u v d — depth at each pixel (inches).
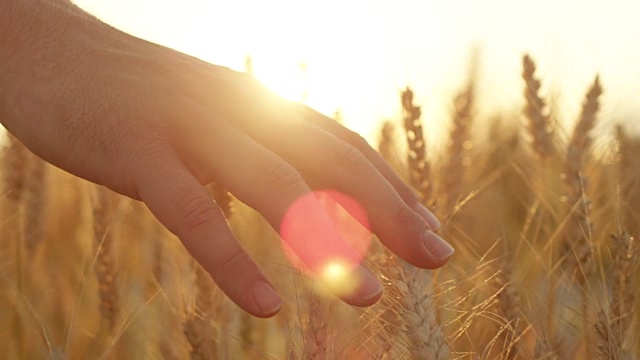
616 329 26.8
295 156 19.2
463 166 42.3
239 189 17.8
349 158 19.1
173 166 17.6
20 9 19.9
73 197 42.8
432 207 33.4
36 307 34.6
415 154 36.1
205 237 17.2
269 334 31.7
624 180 39.8
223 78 20.0
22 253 35.2
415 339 22.6
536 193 41.8
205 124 18.1
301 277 24.0
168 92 18.4
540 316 30.3
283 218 17.4
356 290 16.9
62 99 18.7
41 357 32.0
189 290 31.1
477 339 29.3
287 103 21.2
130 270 37.2
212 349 29.3
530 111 44.6
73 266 38.5
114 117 18.2
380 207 19.0
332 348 24.0
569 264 32.2
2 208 37.7
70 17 20.0
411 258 18.9
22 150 37.7
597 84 38.9
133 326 33.0
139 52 19.6
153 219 36.7
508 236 39.5
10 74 19.4
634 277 28.5
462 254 34.3
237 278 17.0
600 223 37.7
